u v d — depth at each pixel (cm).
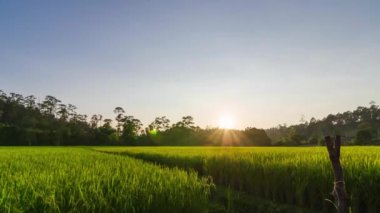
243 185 1599
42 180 841
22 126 11050
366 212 1064
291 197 1273
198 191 862
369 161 1203
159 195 743
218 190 1594
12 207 582
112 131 10512
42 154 2620
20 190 720
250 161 1599
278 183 1330
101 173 1073
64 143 9612
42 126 11144
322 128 16500
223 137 10225
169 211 732
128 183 812
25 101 13362
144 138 10650
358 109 16550
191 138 11088
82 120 13388
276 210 1195
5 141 8875
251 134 9300
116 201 672
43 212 601
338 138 534
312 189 1187
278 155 1992
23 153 2816
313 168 1234
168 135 11694
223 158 1852
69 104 13512
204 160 2020
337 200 521
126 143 9831
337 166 528
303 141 9069
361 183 1033
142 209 689
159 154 2738
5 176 1002
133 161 1784
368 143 7388
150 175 1036
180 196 773
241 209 1225
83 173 988
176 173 1105
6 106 12512
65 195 694
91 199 655
